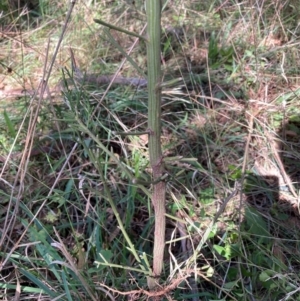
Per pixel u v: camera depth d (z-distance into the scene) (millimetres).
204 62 2455
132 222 1701
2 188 1767
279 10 2469
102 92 2168
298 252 1576
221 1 2793
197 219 1686
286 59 2375
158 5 869
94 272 1474
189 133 2049
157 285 1239
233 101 2215
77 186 1812
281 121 2098
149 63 915
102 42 2551
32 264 1458
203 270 1521
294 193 1765
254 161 1924
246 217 1645
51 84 2322
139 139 1976
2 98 2254
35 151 1916
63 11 2756
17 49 2562
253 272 1508
